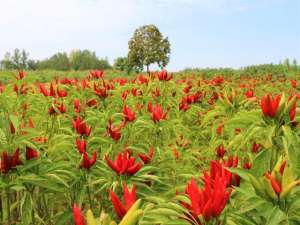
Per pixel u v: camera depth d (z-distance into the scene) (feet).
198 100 25.72
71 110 21.16
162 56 170.50
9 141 11.66
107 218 6.25
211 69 128.88
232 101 16.39
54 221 14.75
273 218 7.73
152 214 8.01
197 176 11.48
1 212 13.48
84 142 12.47
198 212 7.29
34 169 11.32
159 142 19.62
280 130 10.92
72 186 12.75
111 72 144.46
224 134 19.48
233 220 8.42
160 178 12.27
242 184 9.25
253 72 117.08
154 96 24.64
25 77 21.24
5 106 17.46
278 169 8.73
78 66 356.18
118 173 11.14
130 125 16.94
